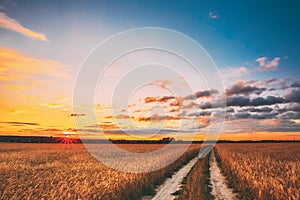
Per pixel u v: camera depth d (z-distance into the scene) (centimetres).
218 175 1983
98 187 1186
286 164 2198
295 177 1506
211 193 1351
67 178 1470
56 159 2777
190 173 1967
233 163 2066
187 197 1145
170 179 1756
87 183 1232
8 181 1378
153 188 1465
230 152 3791
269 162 2425
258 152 3975
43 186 1262
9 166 2094
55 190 1109
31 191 1130
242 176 1538
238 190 1395
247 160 2470
